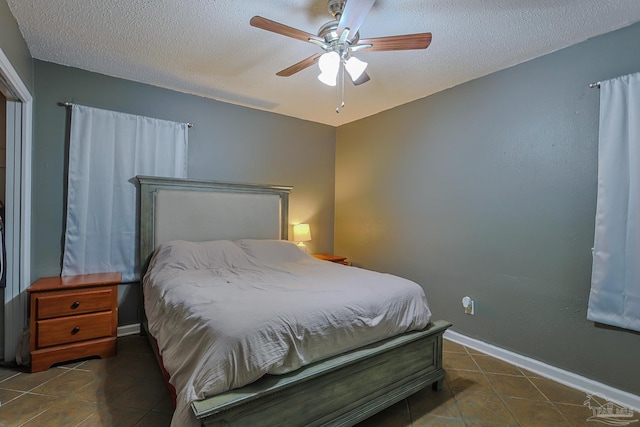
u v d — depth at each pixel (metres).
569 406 2.03
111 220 2.96
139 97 3.12
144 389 2.12
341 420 1.66
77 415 1.84
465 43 2.32
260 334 1.46
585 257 2.25
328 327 1.68
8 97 2.41
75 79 2.82
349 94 3.33
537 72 2.50
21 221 2.50
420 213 3.38
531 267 2.52
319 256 4.08
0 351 2.49
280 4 1.93
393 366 1.93
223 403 1.28
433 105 3.26
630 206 2.02
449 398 2.10
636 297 1.99
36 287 2.36
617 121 2.07
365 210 4.06
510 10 1.95
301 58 2.61
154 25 2.16
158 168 3.18
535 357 2.48
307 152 4.27
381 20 2.05
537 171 2.49
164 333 1.90
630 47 2.07
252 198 3.66
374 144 3.94
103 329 2.57
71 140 2.78
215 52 2.53
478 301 2.87
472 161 2.92
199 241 3.31
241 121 3.73
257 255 3.17
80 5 1.94
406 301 2.06
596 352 2.19
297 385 1.50
